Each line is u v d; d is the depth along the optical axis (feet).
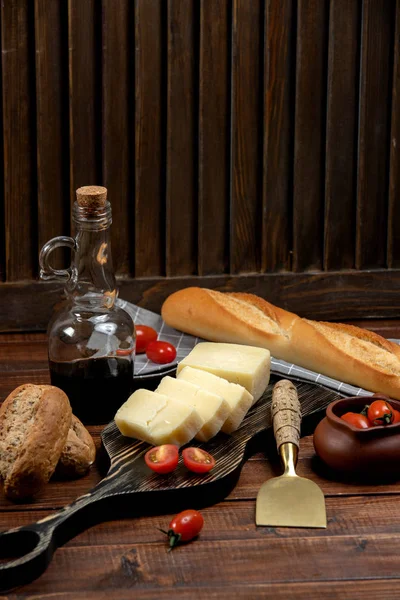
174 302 6.98
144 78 6.89
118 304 7.18
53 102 6.84
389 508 4.94
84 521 4.73
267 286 7.45
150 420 5.26
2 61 6.68
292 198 7.34
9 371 6.57
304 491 5.00
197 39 6.90
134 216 7.23
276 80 7.04
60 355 5.58
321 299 7.50
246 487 5.15
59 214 7.10
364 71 7.07
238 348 6.13
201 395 5.41
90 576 4.37
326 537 4.68
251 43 6.94
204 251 7.36
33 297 7.20
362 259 7.50
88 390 5.62
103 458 5.41
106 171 7.06
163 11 6.80
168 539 4.66
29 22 6.67
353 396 5.81
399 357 6.17
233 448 5.33
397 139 7.23
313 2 6.90
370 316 7.57
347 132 7.23
